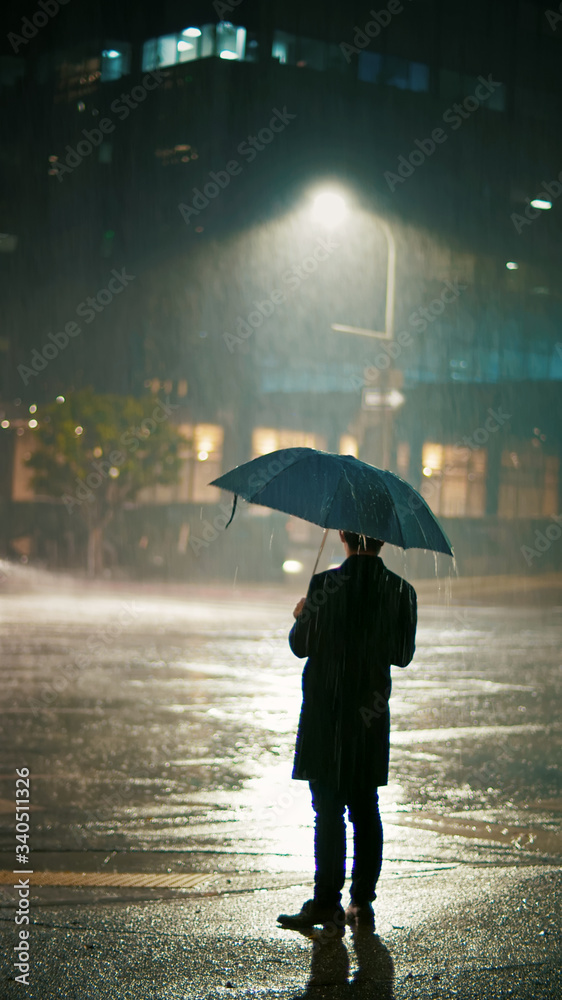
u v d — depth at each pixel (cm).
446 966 585
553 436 7900
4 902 706
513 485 7725
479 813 1059
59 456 6512
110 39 8844
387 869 823
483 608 4706
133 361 8106
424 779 1225
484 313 8700
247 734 1469
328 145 8356
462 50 8938
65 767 1223
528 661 2583
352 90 8488
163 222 8344
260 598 4903
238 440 7600
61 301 8444
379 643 696
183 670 2162
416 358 8281
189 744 1384
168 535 6181
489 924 662
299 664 2320
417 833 961
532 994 546
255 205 8175
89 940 618
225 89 8262
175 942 618
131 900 718
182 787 1141
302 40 8356
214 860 857
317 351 7906
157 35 8606
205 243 8125
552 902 714
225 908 696
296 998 533
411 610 714
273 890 752
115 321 8275
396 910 692
